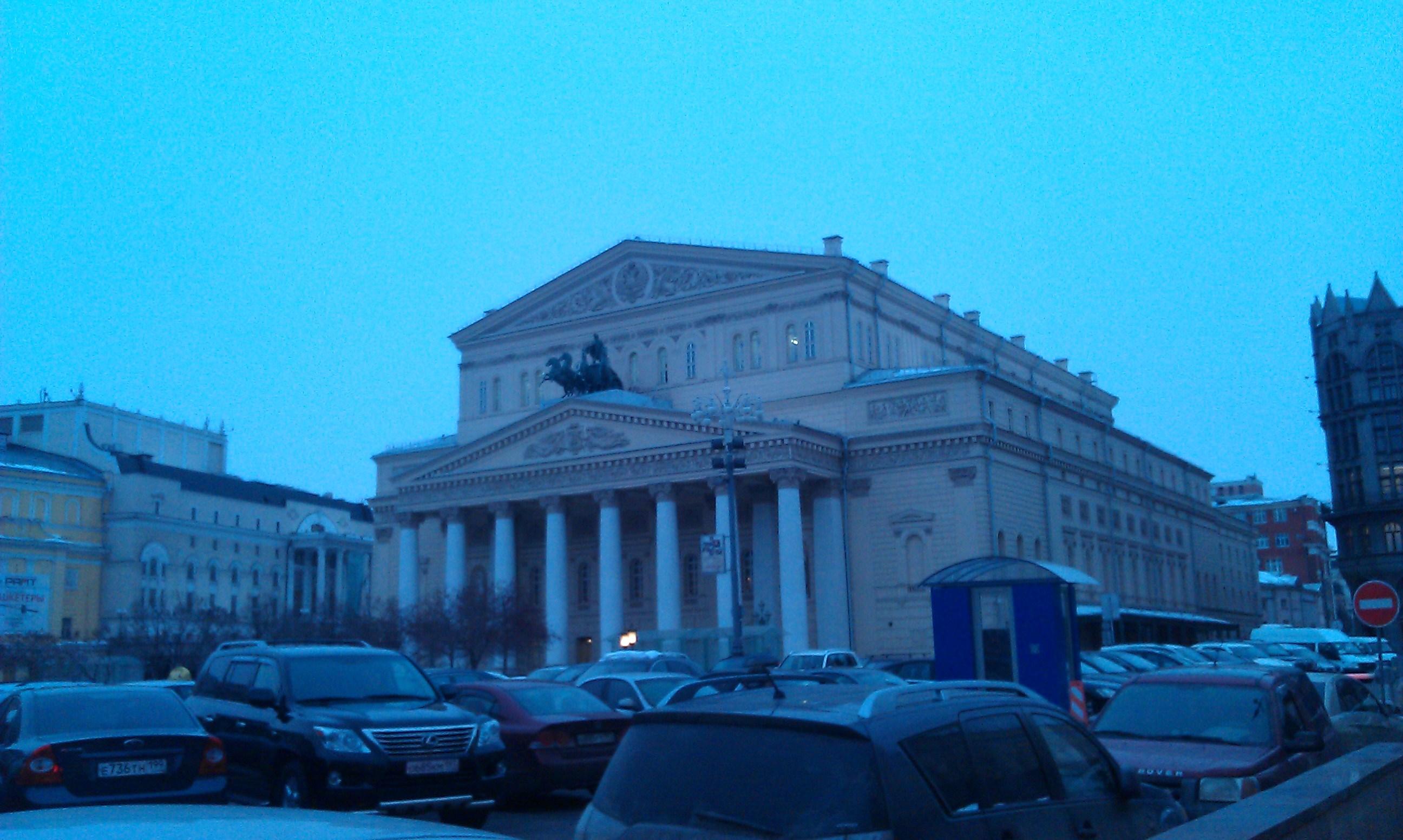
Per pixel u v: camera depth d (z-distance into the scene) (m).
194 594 111.19
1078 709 27.80
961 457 71.31
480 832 6.10
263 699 19.09
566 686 23.91
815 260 79.62
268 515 122.94
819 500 74.12
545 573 86.44
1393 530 109.31
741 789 8.19
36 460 106.69
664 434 74.62
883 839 7.72
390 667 20.28
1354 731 19.25
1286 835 8.20
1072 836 9.41
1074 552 81.38
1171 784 14.70
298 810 6.38
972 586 31.23
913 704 8.88
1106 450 93.38
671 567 73.19
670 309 85.38
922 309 87.94
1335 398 115.00
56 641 84.25
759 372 80.88
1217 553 118.12
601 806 8.77
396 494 92.06
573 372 83.81
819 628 72.81
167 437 126.50
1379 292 113.62
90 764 16.08
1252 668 17.70
